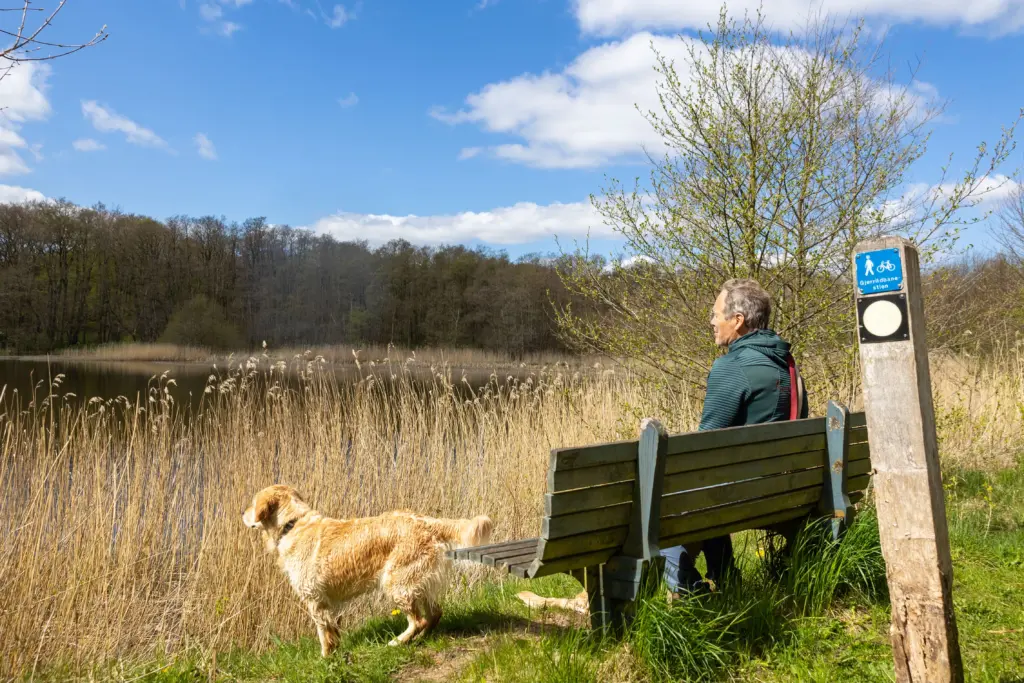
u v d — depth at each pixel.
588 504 2.84
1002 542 5.01
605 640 3.04
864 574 3.71
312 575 3.90
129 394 16.86
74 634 4.61
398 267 43.50
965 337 8.30
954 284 7.49
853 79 7.05
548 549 2.75
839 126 7.11
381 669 3.41
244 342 41.03
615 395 8.33
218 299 44.31
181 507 5.84
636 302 7.63
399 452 6.85
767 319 3.77
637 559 2.97
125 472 5.68
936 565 2.32
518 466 7.01
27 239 42.75
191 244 46.38
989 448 7.78
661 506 3.04
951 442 7.72
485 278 41.25
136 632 4.79
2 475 5.24
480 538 3.74
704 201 7.10
